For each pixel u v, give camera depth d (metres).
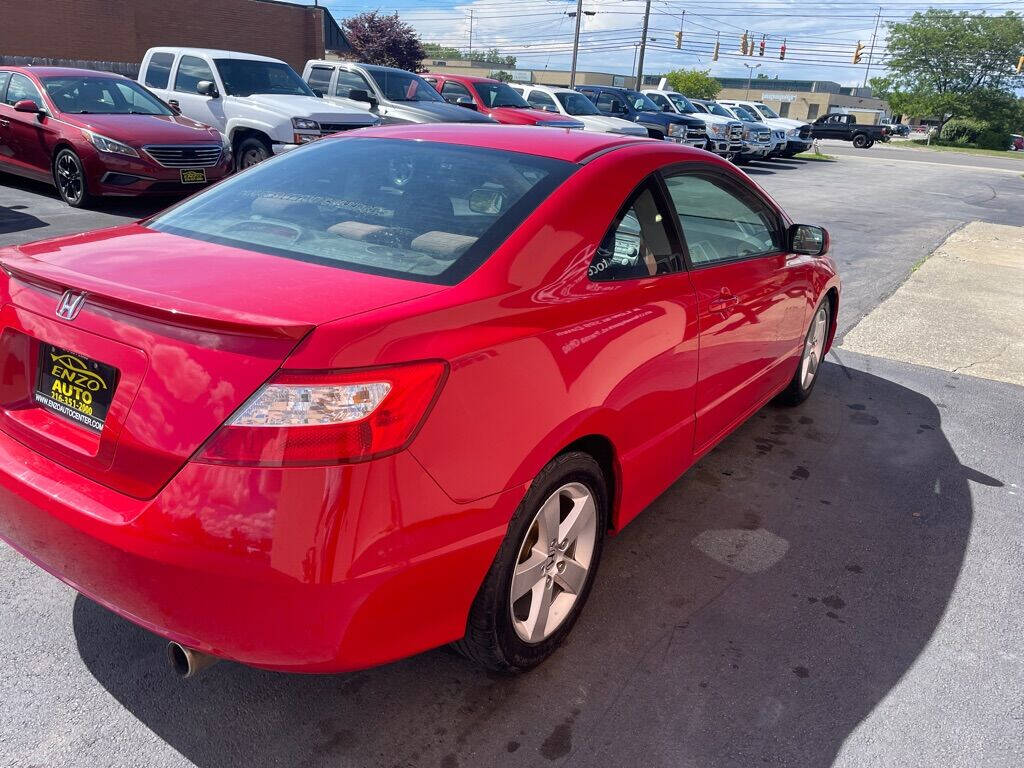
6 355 2.19
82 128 8.91
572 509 2.49
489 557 2.06
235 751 2.12
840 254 10.08
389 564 1.81
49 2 24.16
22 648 2.44
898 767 2.20
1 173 11.48
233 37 29.08
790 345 4.16
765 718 2.35
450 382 1.87
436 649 2.57
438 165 2.68
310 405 1.69
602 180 2.59
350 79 13.62
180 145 9.12
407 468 1.79
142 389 1.82
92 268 2.10
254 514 1.69
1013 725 2.38
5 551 2.93
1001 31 68.56
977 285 8.55
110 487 1.88
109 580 1.85
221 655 1.82
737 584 3.00
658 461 2.91
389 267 2.15
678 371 2.85
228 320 1.69
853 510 3.62
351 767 2.10
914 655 2.66
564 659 2.54
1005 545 3.39
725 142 22.03
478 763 2.13
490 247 2.22
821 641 2.70
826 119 43.09
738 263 3.36
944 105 70.00
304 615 1.75
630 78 94.56
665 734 2.27
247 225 2.46
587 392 2.31
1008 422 4.77
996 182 24.34
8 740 2.11
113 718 2.20
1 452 2.12
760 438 4.35
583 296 2.35
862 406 4.91
